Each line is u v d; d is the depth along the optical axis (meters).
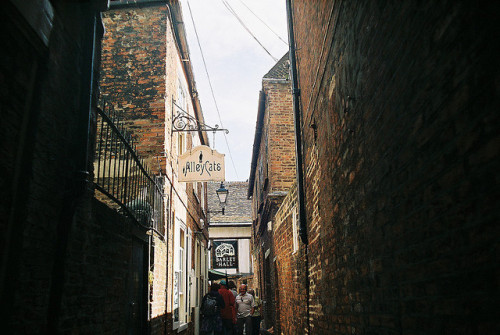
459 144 1.85
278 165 11.77
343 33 4.02
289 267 9.05
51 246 3.14
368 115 3.26
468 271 1.81
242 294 12.50
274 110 12.02
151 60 8.30
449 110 1.94
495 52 1.55
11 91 2.63
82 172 3.46
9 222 2.64
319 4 5.20
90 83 3.75
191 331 11.98
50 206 3.12
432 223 2.16
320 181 5.54
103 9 3.83
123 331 4.88
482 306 1.70
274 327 12.53
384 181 2.92
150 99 8.06
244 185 30.53
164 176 7.66
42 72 3.02
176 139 9.17
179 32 9.33
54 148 3.19
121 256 4.81
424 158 2.24
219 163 8.68
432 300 2.18
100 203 4.08
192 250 12.74
